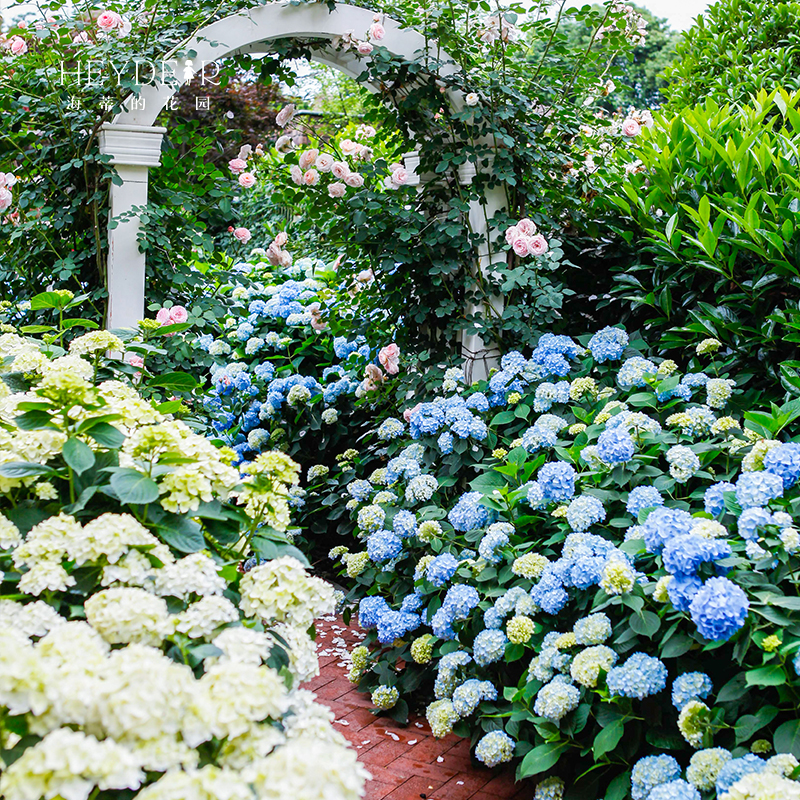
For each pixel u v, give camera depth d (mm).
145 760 1023
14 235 3506
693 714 1734
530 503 2531
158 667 1064
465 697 2270
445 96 3715
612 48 3914
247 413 4359
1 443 1665
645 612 1936
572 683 2049
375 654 3010
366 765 2484
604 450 2373
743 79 4707
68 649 1092
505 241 3740
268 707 1134
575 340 3898
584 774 1951
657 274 3412
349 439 4500
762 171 3049
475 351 3820
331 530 4438
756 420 2299
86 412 1665
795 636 1719
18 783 897
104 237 3559
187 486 1530
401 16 3711
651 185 3674
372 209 3615
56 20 3453
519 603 2240
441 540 2795
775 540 1838
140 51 3332
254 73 3936
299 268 5211
